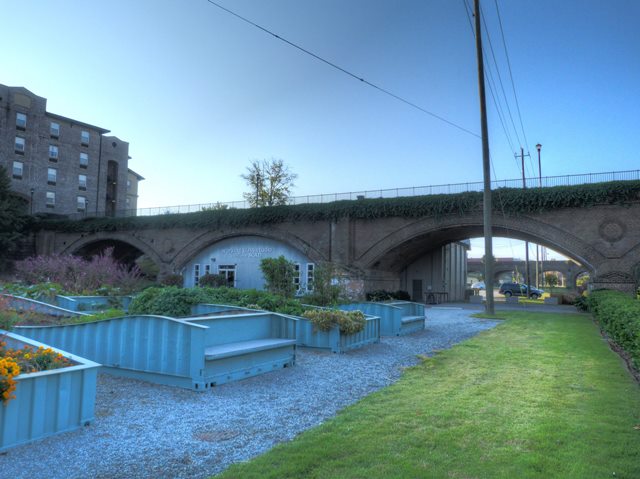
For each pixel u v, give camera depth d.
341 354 10.41
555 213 28.27
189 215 42.62
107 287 18.62
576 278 78.12
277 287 14.28
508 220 29.55
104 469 4.12
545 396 6.62
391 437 4.88
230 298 12.79
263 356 8.32
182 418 5.63
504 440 4.79
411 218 32.81
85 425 5.25
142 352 7.60
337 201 35.34
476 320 20.06
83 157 61.62
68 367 5.18
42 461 4.26
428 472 3.99
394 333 13.97
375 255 33.94
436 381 7.72
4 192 49.53
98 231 48.72
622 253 26.31
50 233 52.03
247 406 6.20
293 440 4.86
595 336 13.95
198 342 7.04
